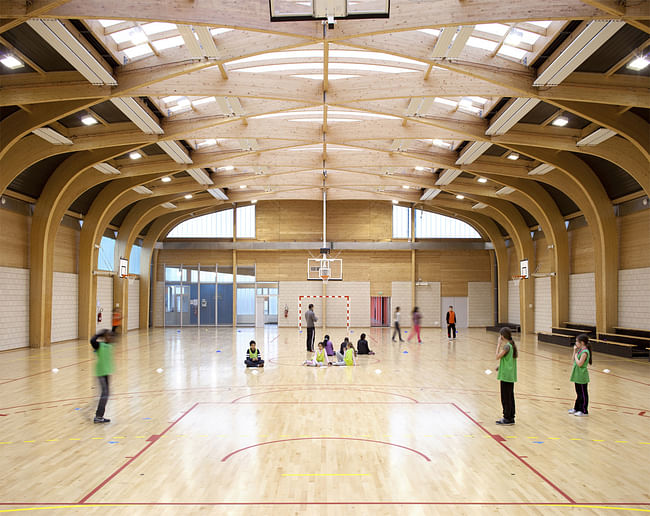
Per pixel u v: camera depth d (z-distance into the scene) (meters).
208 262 37.59
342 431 9.19
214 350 22.58
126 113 15.76
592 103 14.91
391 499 6.11
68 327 26.00
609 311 22.34
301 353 21.53
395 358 19.89
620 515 5.69
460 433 9.09
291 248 36.69
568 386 13.84
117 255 31.27
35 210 22.72
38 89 13.68
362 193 33.03
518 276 31.77
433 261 37.91
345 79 15.49
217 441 8.54
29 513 5.70
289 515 5.65
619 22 10.13
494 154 22.39
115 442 8.49
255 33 12.29
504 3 10.30
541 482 6.70
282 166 24.52
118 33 12.26
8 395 12.51
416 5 10.73
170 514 5.68
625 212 21.69
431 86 14.80
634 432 9.20
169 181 27.39
